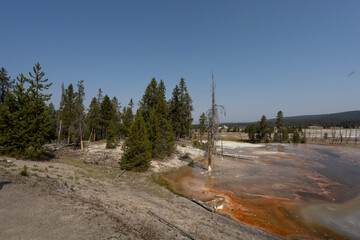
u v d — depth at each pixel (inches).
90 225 248.1
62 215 261.0
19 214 243.3
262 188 720.3
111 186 542.6
